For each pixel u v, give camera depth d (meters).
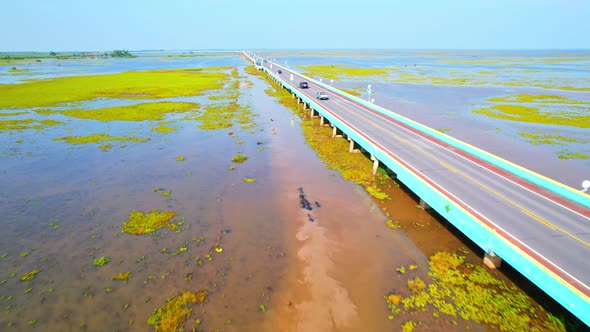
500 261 15.43
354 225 19.61
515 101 58.78
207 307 13.45
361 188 24.59
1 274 15.41
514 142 35.47
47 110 50.62
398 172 21.77
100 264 16.09
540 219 15.80
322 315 13.14
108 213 21.00
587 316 10.27
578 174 27.34
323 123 43.22
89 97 62.25
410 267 15.90
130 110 51.09
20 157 31.00
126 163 29.77
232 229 19.17
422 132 31.03
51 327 12.49
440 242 17.89
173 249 17.30
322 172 27.67
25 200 22.73
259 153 32.47
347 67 134.12
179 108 52.91
